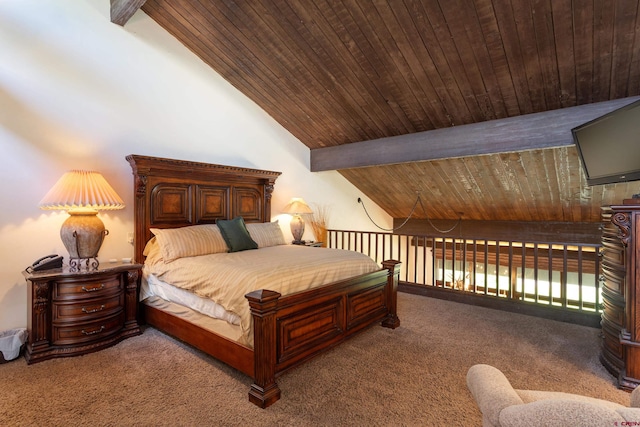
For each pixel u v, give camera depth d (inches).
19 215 113.2
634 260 84.7
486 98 139.6
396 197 261.4
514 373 94.7
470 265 273.3
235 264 107.8
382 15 118.4
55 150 120.3
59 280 104.5
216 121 173.2
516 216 235.6
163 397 81.5
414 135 178.4
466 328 131.9
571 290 252.1
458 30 114.7
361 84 154.9
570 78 118.3
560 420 27.2
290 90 174.7
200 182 157.9
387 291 132.9
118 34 136.9
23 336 104.7
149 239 137.7
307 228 226.1
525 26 106.4
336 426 70.9
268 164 200.4
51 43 119.4
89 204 109.7
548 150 163.2
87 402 79.2
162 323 122.1
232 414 74.9
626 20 95.5
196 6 136.4
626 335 85.7
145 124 145.0
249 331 85.4
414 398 81.4
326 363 100.3
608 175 110.7
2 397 81.4
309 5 122.7
